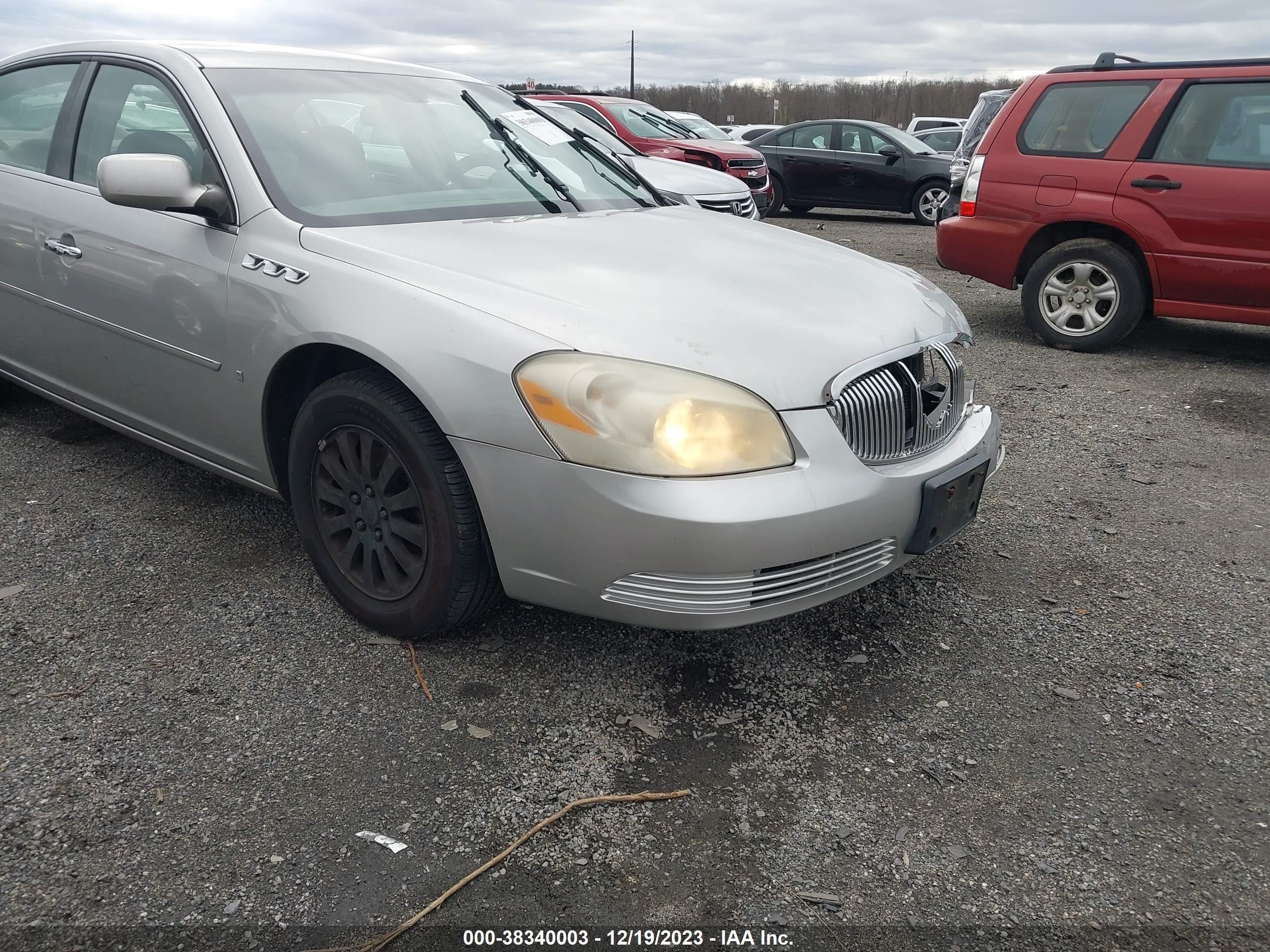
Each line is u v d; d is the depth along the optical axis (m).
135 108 3.14
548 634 2.67
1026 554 3.26
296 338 2.47
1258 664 2.61
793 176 14.58
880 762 2.19
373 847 1.90
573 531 2.13
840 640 2.69
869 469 2.26
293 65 3.19
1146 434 4.55
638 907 1.78
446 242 2.58
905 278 2.94
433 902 1.77
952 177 7.31
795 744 2.24
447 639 2.63
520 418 2.12
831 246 3.20
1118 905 1.80
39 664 2.47
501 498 2.19
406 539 2.44
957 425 2.67
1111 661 2.62
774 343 2.22
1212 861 1.91
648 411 2.04
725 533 2.03
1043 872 1.88
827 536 2.16
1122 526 3.49
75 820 1.94
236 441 2.83
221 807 1.99
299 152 2.85
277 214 2.65
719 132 15.17
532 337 2.15
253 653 2.55
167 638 2.61
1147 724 2.34
